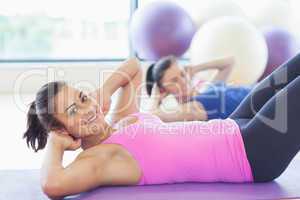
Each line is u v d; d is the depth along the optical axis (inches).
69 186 58.7
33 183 69.6
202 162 64.0
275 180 68.4
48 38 181.6
